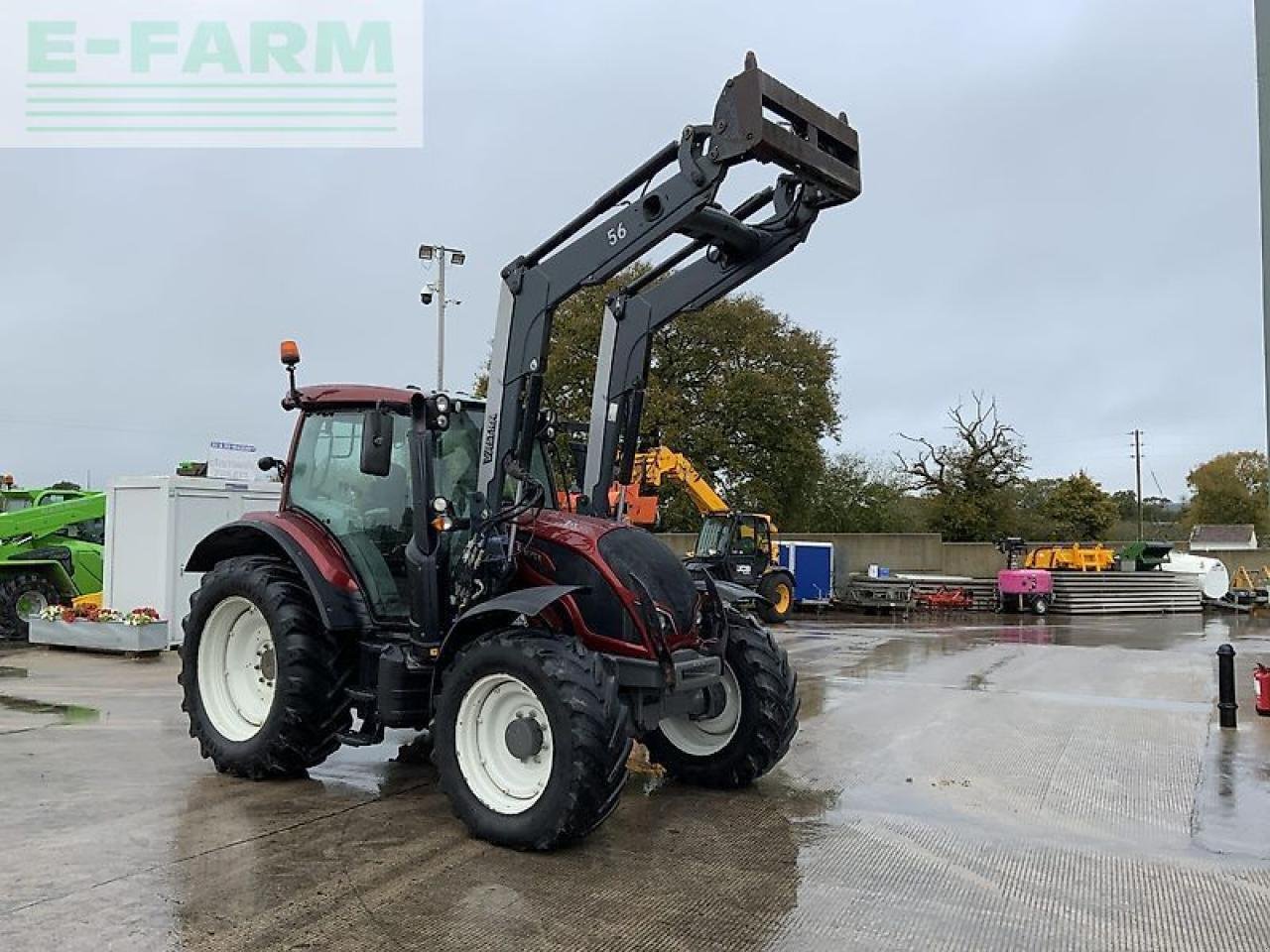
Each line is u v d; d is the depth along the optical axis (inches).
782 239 217.9
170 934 142.0
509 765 190.7
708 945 143.7
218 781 227.5
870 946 145.2
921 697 377.7
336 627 217.5
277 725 219.6
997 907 162.1
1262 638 668.1
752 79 179.0
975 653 547.8
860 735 301.7
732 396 1189.7
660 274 239.1
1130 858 189.2
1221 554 1251.8
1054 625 782.5
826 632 698.8
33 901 152.9
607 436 242.4
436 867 173.3
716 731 236.4
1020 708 354.0
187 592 486.6
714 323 1204.5
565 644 185.2
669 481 895.1
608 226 202.2
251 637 239.9
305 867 171.5
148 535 486.3
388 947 139.9
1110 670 468.4
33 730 284.5
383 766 245.3
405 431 229.1
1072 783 245.6
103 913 148.8
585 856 181.8
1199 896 168.9
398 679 208.4
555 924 149.6
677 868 176.7
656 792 231.1
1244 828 209.5
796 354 1235.2
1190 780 249.9
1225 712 320.2
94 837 184.9
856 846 192.4
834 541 1224.2
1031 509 1761.8
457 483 229.1
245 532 243.8
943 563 1216.2
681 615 209.5
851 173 198.7
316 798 214.7
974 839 199.0
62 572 543.5
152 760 248.2
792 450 1226.0
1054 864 184.9
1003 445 1535.4
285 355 236.1
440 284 967.6
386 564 223.6
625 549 209.5
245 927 145.3
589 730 176.4
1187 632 719.1
